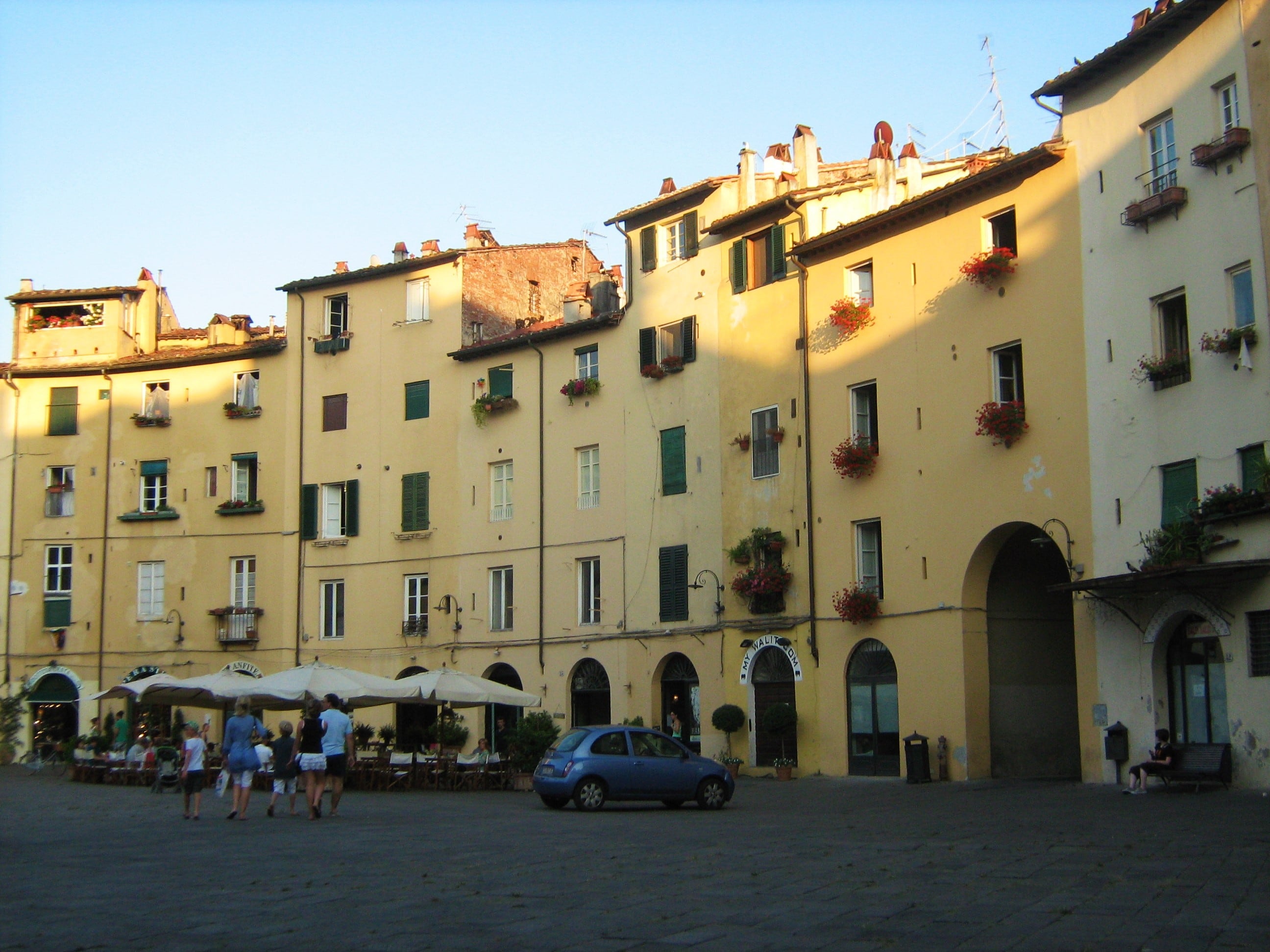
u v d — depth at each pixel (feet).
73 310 175.42
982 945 34.50
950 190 104.94
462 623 147.43
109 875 50.85
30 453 170.60
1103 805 77.41
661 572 130.31
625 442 135.85
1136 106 92.22
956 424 104.78
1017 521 98.78
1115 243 92.89
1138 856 52.49
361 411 158.61
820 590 115.85
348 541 156.87
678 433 130.82
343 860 55.26
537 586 141.59
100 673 164.86
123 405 170.30
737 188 129.59
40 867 53.72
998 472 100.73
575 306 146.20
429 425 153.69
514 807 88.58
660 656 129.39
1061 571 108.88
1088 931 36.22
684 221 133.59
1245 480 82.02
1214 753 81.35
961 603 102.94
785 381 121.39
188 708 160.04
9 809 90.89
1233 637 81.97
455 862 54.19
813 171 128.47
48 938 36.91
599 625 135.74
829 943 35.04
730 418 126.11
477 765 111.65
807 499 117.60
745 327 125.80
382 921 39.32
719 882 47.11
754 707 120.88
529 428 145.07
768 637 119.75
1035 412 98.02
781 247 122.83
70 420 170.81
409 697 107.76
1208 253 85.56
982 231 104.22
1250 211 82.69
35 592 167.73
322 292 163.84
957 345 105.29
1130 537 89.76
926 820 72.49
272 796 81.92
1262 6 82.74
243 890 46.34
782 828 69.51
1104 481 92.07
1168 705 87.81
